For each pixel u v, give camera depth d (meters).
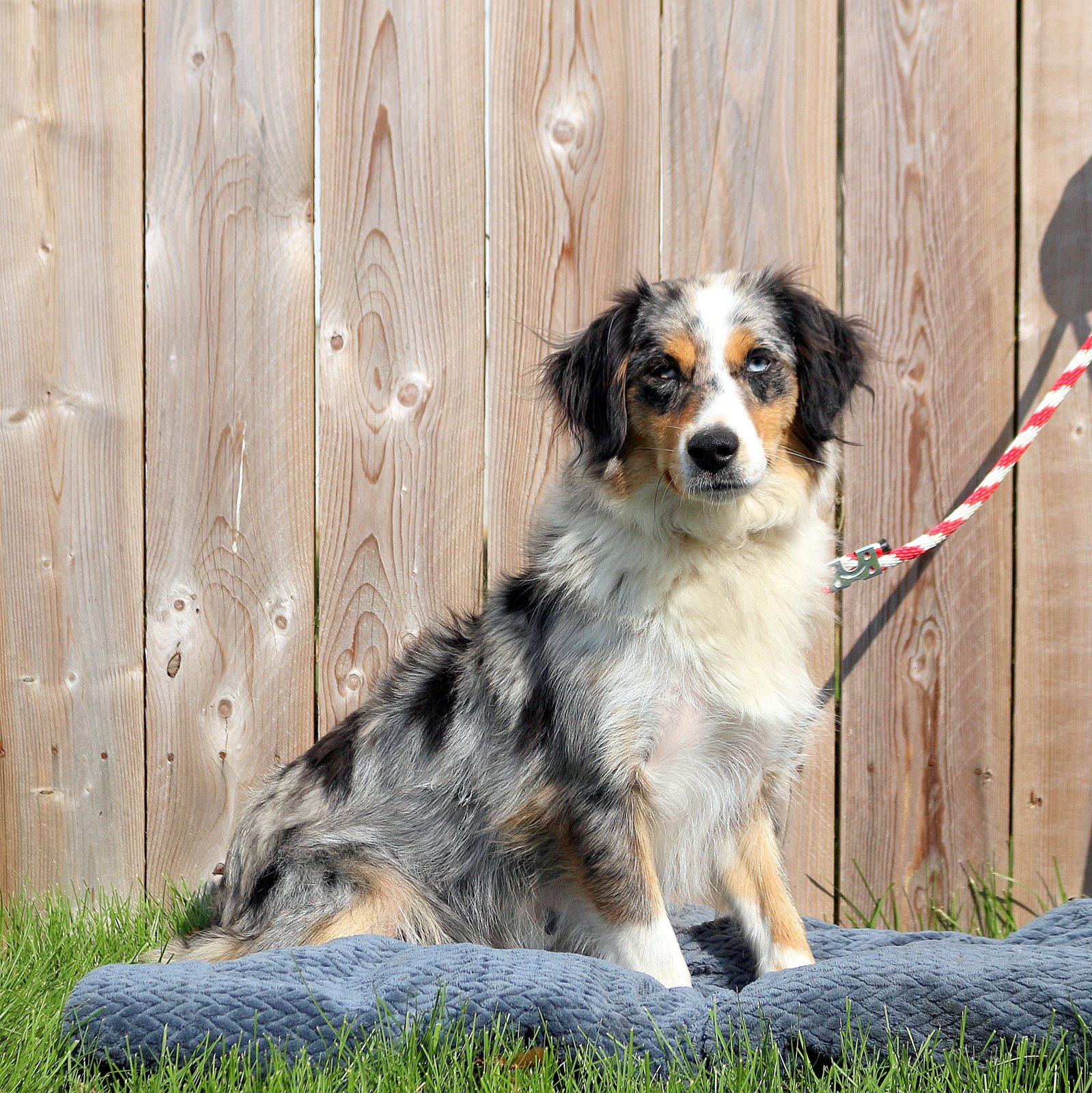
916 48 3.19
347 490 3.34
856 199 3.22
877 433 3.26
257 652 3.36
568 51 3.24
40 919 3.16
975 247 3.20
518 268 3.28
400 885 2.70
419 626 3.34
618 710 2.51
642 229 3.26
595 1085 1.99
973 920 3.27
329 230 3.29
